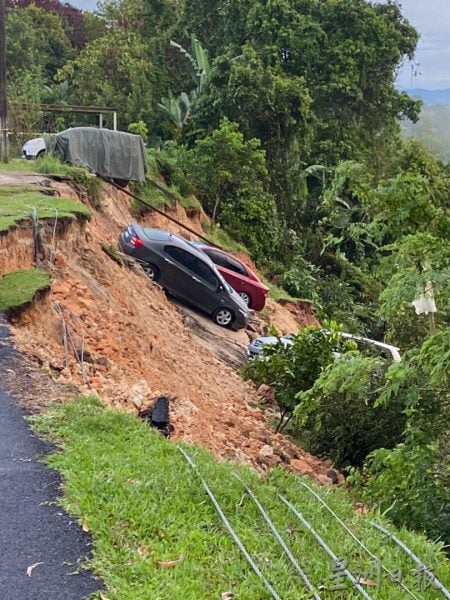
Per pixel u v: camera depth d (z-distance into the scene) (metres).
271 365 14.72
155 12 44.59
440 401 10.61
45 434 6.70
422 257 8.88
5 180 19.16
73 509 5.32
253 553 5.14
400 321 18.69
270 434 12.88
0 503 5.38
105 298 14.68
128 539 5.02
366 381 10.49
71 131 24.39
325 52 38.00
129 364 11.97
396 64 39.91
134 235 20.39
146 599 4.32
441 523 8.62
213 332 20.16
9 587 4.40
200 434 9.84
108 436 6.94
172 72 41.12
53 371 8.95
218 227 31.84
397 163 37.75
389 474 9.13
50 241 14.16
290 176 34.81
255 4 37.66
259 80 33.72
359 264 35.94
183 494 5.82
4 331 9.51
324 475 11.40
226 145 31.61
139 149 26.11
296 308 29.20
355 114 39.72
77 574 4.55
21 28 46.62
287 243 33.78
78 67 42.16
